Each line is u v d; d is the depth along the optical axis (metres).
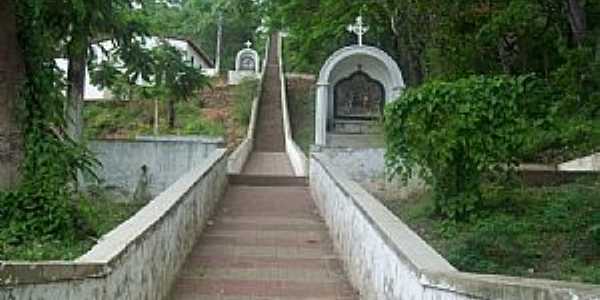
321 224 14.89
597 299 3.97
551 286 4.27
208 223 14.71
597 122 21.47
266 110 50.62
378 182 21.89
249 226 14.56
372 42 37.59
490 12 20.44
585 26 20.55
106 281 6.22
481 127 14.96
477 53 22.52
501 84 14.95
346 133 33.81
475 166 15.30
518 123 14.96
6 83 13.63
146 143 26.33
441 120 15.05
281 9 33.81
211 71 65.06
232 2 61.00
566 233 13.73
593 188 17.16
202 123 47.50
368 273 8.92
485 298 4.88
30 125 13.95
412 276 6.32
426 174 16.30
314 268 11.34
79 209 13.98
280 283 10.43
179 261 10.76
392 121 15.49
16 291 4.70
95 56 27.73
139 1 22.80
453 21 21.44
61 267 5.26
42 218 13.30
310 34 33.66
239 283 10.38
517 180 17.28
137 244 7.45
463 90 14.95
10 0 13.52
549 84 18.78
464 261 12.23
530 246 13.12
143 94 34.69
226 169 20.80
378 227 8.26
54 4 13.90
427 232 15.05
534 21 21.05
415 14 25.59
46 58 14.48
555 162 21.50
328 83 33.69
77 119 23.09
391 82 33.22
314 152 20.72
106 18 15.78
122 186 26.12
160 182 26.28
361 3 30.36
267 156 35.75
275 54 70.31
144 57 27.45
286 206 17.34
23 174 13.68
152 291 8.40
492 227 13.97
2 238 12.72
